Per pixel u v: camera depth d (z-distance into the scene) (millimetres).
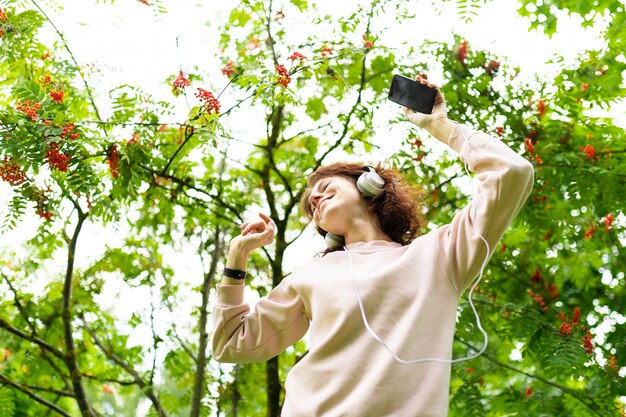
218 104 3689
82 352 5648
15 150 3480
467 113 5258
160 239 5820
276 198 6051
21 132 3500
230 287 2209
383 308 1826
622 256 5434
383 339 1774
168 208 5387
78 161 3650
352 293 1870
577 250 5410
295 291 2111
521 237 5406
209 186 5395
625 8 4766
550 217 4930
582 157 4973
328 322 1881
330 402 1745
